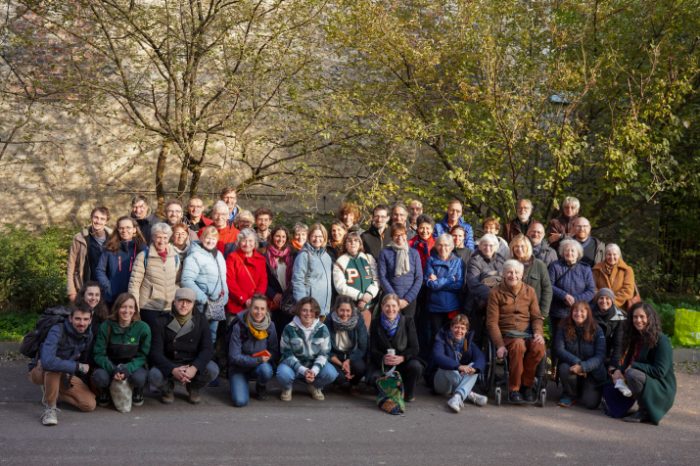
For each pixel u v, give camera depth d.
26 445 5.77
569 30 11.26
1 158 12.29
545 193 11.49
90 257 8.03
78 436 6.05
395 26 10.74
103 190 12.74
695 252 13.56
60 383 6.70
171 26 10.50
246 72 10.63
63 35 11.05
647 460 5.88
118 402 6.84
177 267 7.71
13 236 11.04
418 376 7.49
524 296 7.73
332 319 7.63
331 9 10.80
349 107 10.45
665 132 10.95
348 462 5.62
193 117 10.43
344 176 11.70
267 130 10.85
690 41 11.36
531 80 10.69
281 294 8.34
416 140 10.81
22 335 9.36
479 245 8.32
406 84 11.52
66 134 12.57
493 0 11.16
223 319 7.90
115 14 10.27
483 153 10.69
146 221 8.47
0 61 11.70
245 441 6.07
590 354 7.55
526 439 6.38
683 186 11.67
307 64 10.98
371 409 7.28
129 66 11.22
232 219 9.27
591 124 11.80
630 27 11.42
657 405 7.00
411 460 5.71
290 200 13.01
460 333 7.63
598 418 7.19
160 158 12.02
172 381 7.16
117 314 6.85
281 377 7.31
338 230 8.57
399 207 8.77
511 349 7.49
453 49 11.05
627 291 8.54
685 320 9.98
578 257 8.41
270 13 10.72
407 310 8.11
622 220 13.11
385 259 8.23
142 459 5.54
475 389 8.00
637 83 11.17
